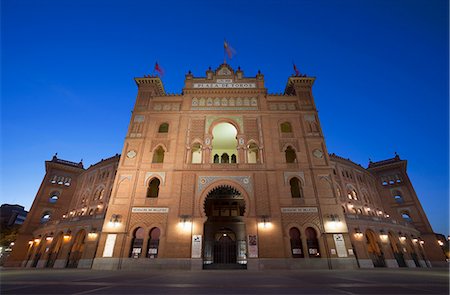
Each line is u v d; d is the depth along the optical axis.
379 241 32.19
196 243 22.88
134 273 16.05
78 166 50.84
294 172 26.97
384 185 49.94
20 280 10.44
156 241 23.44
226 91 33.00
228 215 33.53
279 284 8.86
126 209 24.64
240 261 30.08
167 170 26.83
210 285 8.59
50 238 36.12
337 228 23.89
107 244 22.97
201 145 28.77
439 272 16.83
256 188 25.72
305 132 29.83
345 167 43.12
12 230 55.78
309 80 34.09
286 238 23.36
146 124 30.28
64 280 10.50
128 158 27.81
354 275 13.73
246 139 29.23
